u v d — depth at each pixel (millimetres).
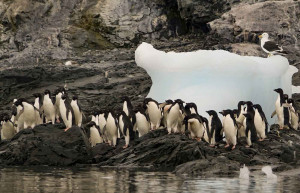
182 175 29844
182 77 42281
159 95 42656
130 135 36125
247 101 37844
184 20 60719
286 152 34219
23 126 39500
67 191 25109
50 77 51406
